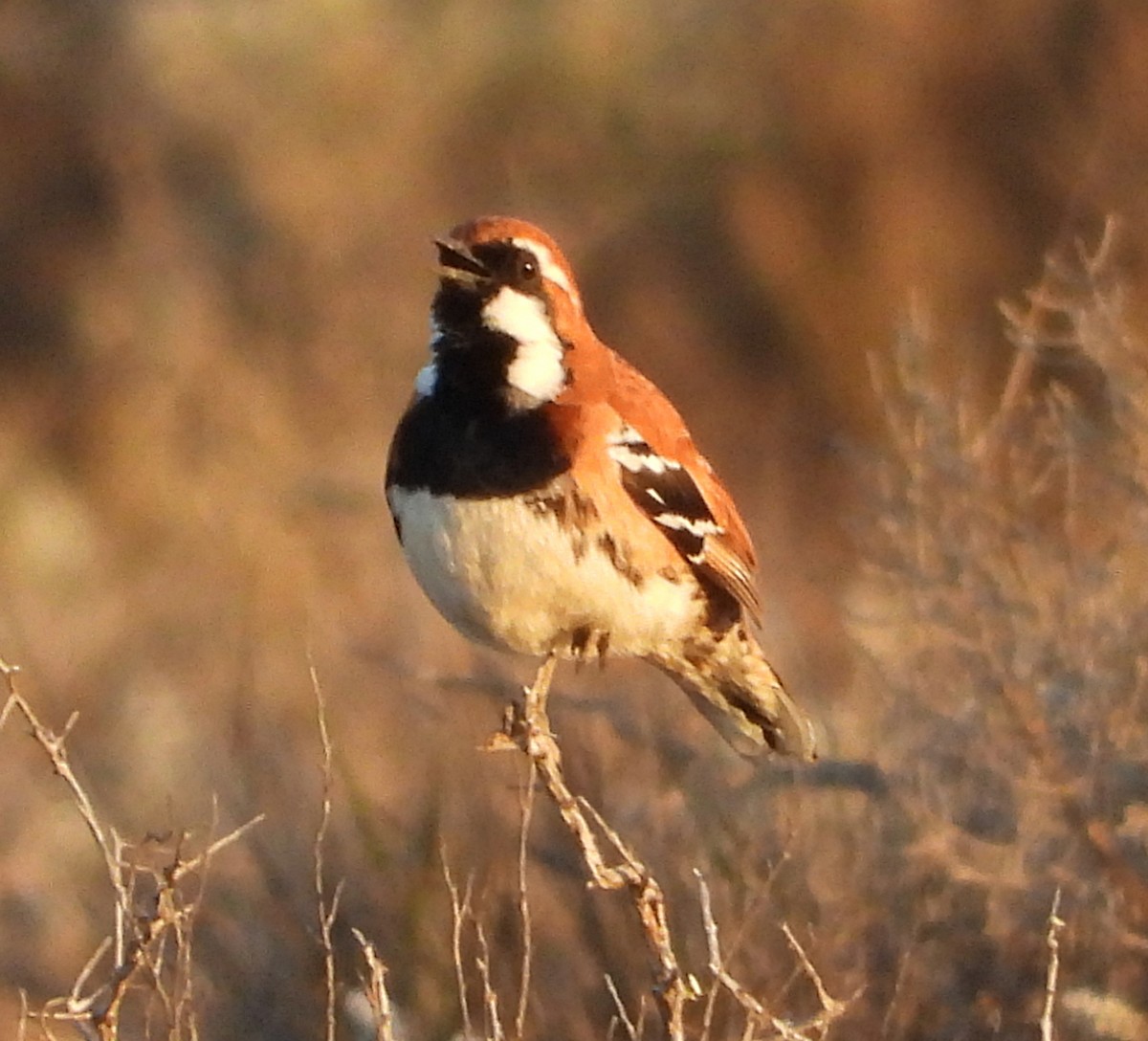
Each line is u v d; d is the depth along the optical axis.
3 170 24.34
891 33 21.88
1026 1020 9.51
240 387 20.56
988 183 20.62
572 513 8.87
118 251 22.95
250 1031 10.27
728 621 9.62
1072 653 10.13
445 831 10.62
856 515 14.44
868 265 20.42
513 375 8.91
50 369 22.38
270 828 11.38
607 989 9.76
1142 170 18.20
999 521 10.51
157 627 16.83
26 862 13.01
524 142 23.75
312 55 24.67
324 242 22.38
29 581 18.50
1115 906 9.73
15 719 14.66
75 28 25.53
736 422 19.92
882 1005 9.53
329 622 15.16
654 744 10.74
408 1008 9.98
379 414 20.17
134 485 19.97
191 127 24.20
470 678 11.79
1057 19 21.03
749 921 9.06
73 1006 7.39
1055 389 11.07
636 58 24.25
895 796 10.09
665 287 21.62
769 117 22.56
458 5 25.20
